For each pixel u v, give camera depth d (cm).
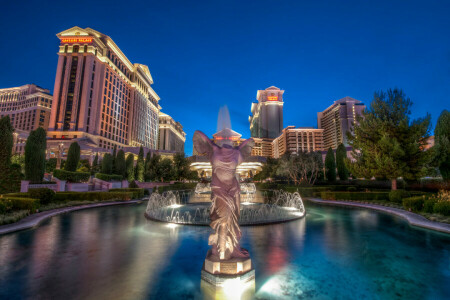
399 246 676
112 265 520
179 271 485
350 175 3953
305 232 857
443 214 1093
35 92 12388
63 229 897
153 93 13875
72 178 2359
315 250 638
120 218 1155
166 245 679
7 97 12762
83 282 432
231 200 439
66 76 8462
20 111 12006
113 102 9719
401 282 437
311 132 13200
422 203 1277
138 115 11750
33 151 1888
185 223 976
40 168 1927
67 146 7169
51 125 8262
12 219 951
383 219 1143
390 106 1995
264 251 629
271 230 891
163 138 16412
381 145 1873
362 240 743
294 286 419
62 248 648
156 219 1080
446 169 1952
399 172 1784
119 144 9919
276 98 19800
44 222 1038
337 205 1772
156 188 2756
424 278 455
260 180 5188
